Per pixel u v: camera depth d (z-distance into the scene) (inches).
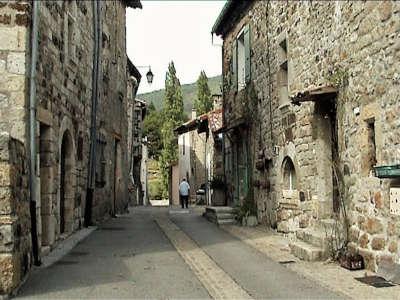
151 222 610.9
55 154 380.2
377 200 283.3
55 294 245.8
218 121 837.8
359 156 304.7
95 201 560.7
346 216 323.6
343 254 311.6
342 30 327.0
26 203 287.3
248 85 569.6
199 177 1266.0
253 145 560.1
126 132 844.0
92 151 530.0
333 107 367.9
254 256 354.6
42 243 366.0
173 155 1611.7
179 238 453.4
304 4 399.5
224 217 596.1
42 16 338.6
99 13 558.3
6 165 239.6
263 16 517.3
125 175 821.2
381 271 274.8
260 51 529.0
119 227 542.6
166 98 1704.0
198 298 240.1
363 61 297.6
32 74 306.7
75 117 457.4
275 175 483.8
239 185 633.0
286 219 452.8
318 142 380.8
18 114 297.0
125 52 811.4
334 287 258.2
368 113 291.7
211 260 340.2
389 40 269.0
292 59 428.8
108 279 279.6
